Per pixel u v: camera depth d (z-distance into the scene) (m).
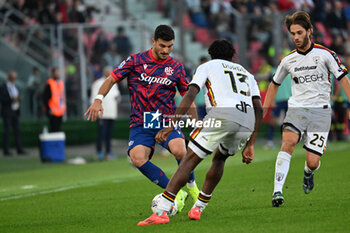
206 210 23.61
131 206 26.05
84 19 71.25
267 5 78.12
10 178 42.06
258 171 37.50
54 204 28.16
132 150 22.86
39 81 63.69
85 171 44.53
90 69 64.50
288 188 29.00
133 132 23.19
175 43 72.69
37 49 65.12
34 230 21.55
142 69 23.03
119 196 29.61
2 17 69.12
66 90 63.69
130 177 38.50
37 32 65.19
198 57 73.62
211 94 20.58
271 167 39.38
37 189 34.88
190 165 20.61
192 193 24.12
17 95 56.78
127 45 65.69
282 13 69.25
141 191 31.06
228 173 37.19
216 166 21.16
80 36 64.88
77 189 33.41
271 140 55.56
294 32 22.86
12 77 56.47
